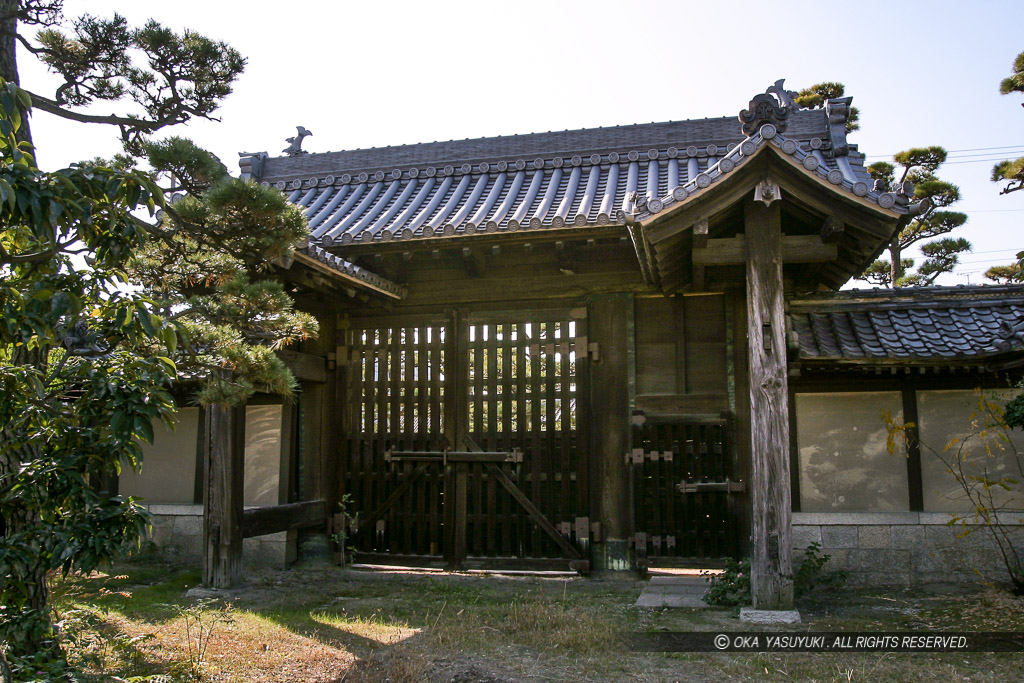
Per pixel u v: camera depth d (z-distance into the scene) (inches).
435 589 321.4
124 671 189.0
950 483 315.3
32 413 158.2
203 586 316.2
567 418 369.1
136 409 150.1
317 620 262.4
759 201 262.7
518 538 368.2
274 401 397.4
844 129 400.2
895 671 202.2
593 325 374.3
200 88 231.6
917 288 336.8
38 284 144.9
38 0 212.8
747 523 343.3
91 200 148.5
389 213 406.3
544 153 446.9
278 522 351.9
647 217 261.6
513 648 227.1
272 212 209.2
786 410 259.1
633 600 296.0
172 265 235.8
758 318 263.3
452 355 386.6
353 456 394.3
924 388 320.5
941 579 310.5
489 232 337.1
